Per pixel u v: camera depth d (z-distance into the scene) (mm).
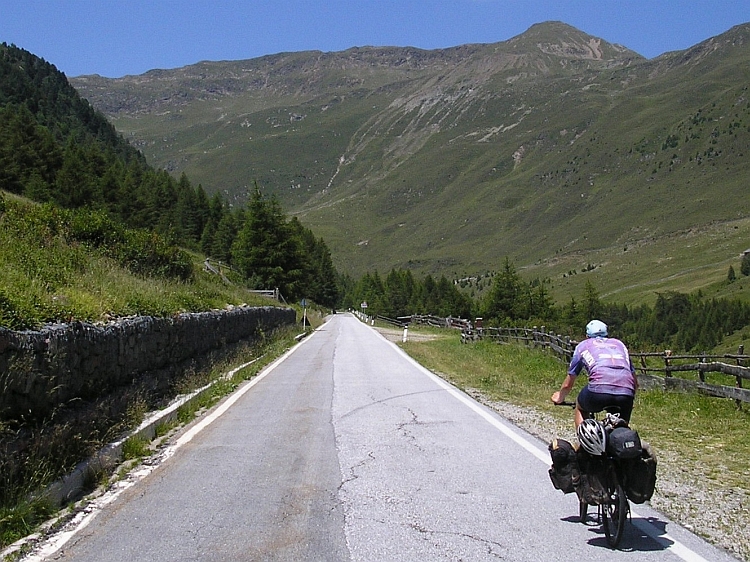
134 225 82625
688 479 7711
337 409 12617
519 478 7617
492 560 5168
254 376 18391
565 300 191875
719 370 13211
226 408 12727
